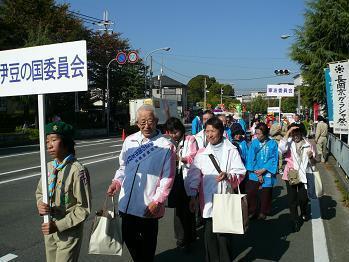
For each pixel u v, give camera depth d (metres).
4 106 35.56
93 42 39.62
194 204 4.66
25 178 11.67
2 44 27.80
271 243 5.95
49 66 3.41
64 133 3.42
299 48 22.59
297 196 6.69
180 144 5.64
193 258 5.28
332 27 20.89
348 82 12.42
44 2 33.12
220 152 4.56
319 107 26.02
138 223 3.88
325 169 13.52
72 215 3.28
